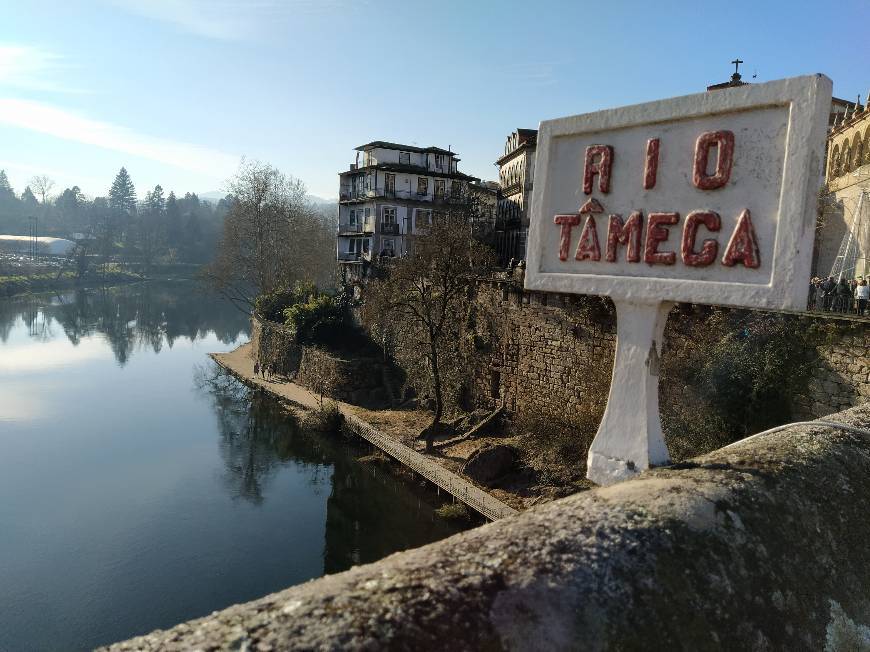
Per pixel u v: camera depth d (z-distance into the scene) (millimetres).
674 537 2670
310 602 2184
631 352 4219
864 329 13805
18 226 164750
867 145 22234
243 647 1943
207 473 28109
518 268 25922
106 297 96750
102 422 35375
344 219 55938
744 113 3605
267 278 57281
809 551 3076
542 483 20812
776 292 3434
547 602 2219
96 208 183125
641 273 4086
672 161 3922
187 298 102500
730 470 3461
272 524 23141
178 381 46344
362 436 29641
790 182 3383
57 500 24906
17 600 18125
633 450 4148
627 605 2301
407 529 21891
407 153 52344
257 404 39031
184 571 19844
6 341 59469
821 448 3951
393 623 2027
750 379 15914
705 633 2406
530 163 40500
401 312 33375
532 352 25125
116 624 17109
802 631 2742
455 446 25953
